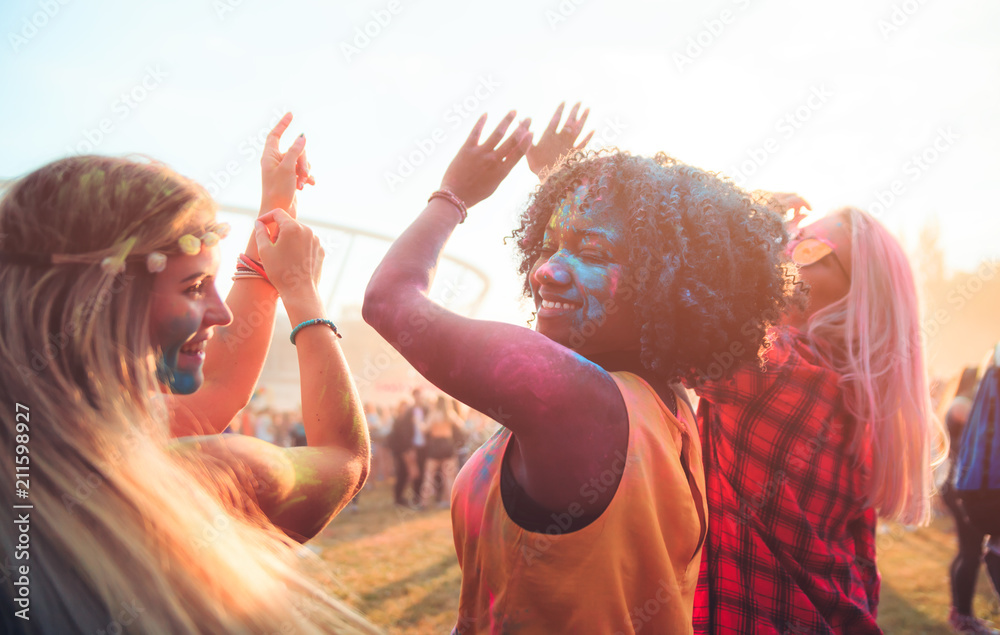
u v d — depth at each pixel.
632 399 0.90
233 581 0.68
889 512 1.62
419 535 7.20
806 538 1.36
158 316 0.76
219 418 1.13
